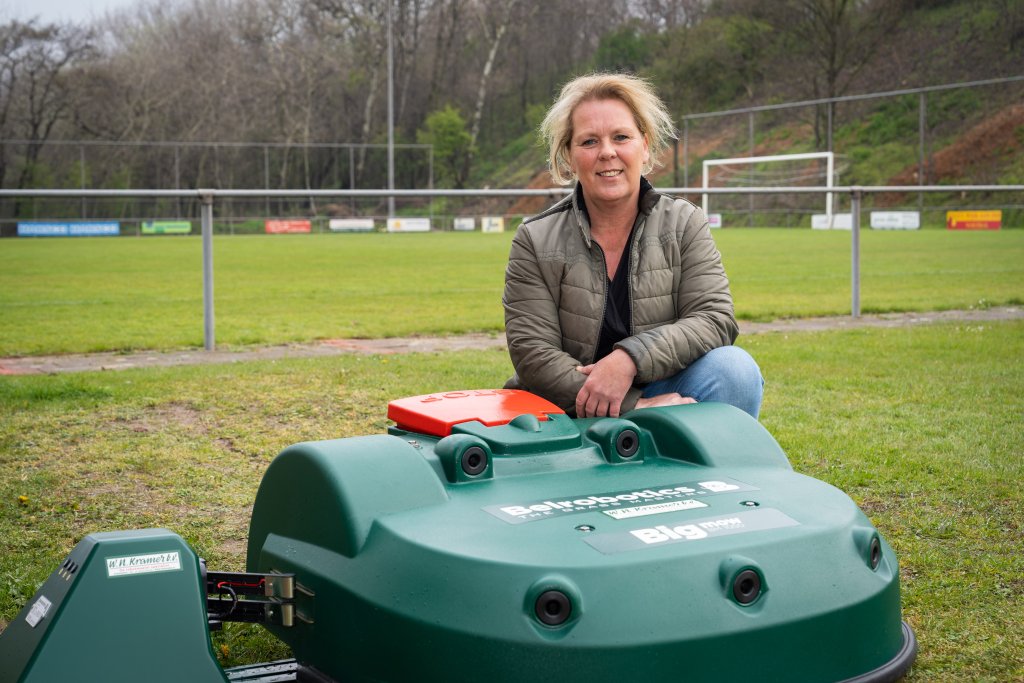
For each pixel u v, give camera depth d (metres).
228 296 12.88
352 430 4.46
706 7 63.62
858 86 51.44
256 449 4.14
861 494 3.46
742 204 48.44
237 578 1.82
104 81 57.88
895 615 1.78
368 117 63.50
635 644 1.48
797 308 10.18
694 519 1.68
